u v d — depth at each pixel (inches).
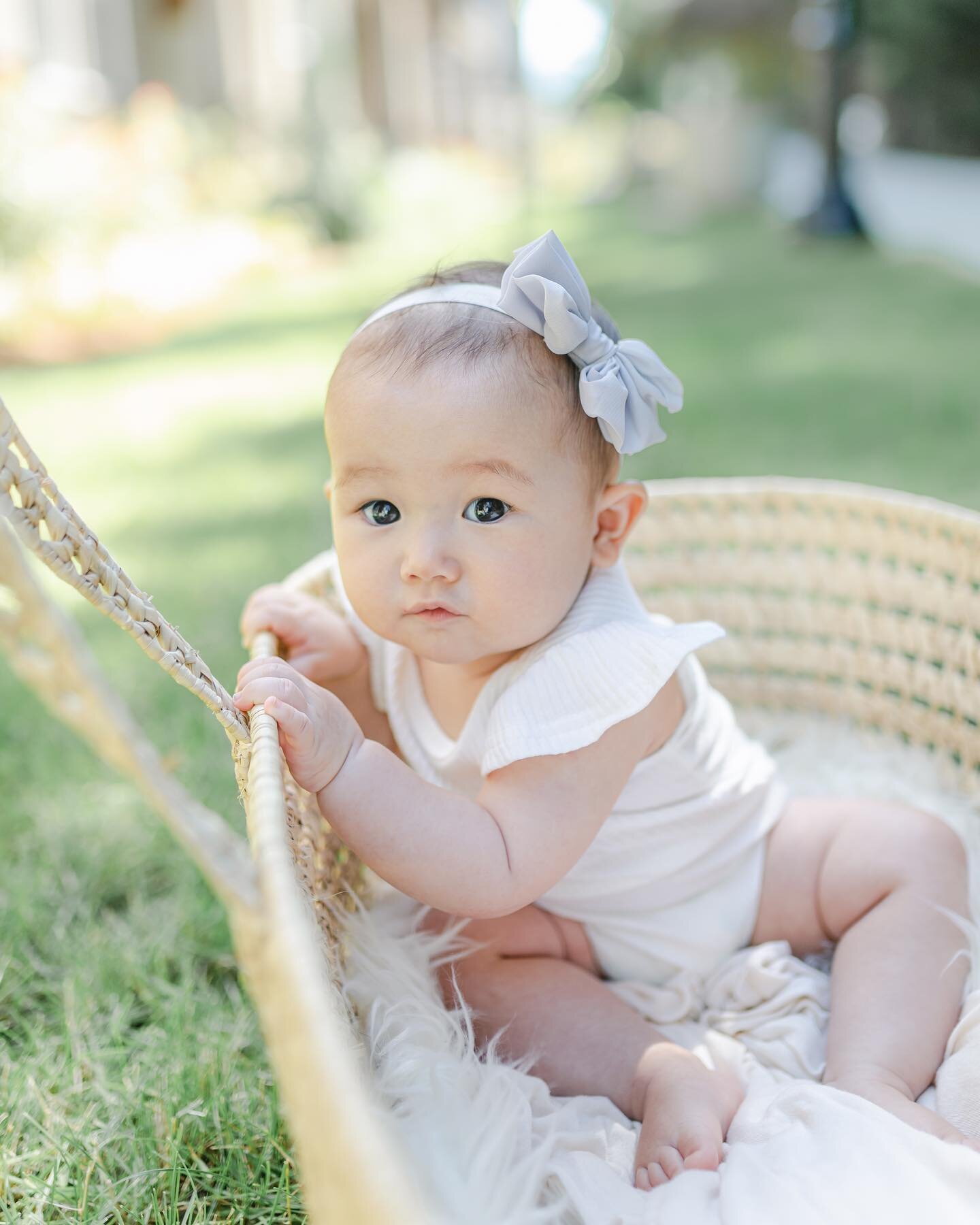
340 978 38.0
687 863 44.6
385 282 275.9
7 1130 39.4
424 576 38.8
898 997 41.1
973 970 42.3
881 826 45.4
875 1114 35.6
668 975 45.1
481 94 681.6
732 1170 34.8
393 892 46.7
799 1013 43.0
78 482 131.9
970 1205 32.5
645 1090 39.4
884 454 123.8
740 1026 42.9
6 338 205.5
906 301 219.6
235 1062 42.1
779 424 139.5
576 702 39.6
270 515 116.9
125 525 115.5
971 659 55.4
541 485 39.4
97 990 47.5
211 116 334.0
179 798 24.1
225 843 24.7
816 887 45.6
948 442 127.0
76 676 23.0
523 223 394.6
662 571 64.1
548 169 651.5
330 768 37.3
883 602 59.7
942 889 43.7
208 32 351.3
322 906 40.1
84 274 223.3
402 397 38.8
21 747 69.3
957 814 52.2
